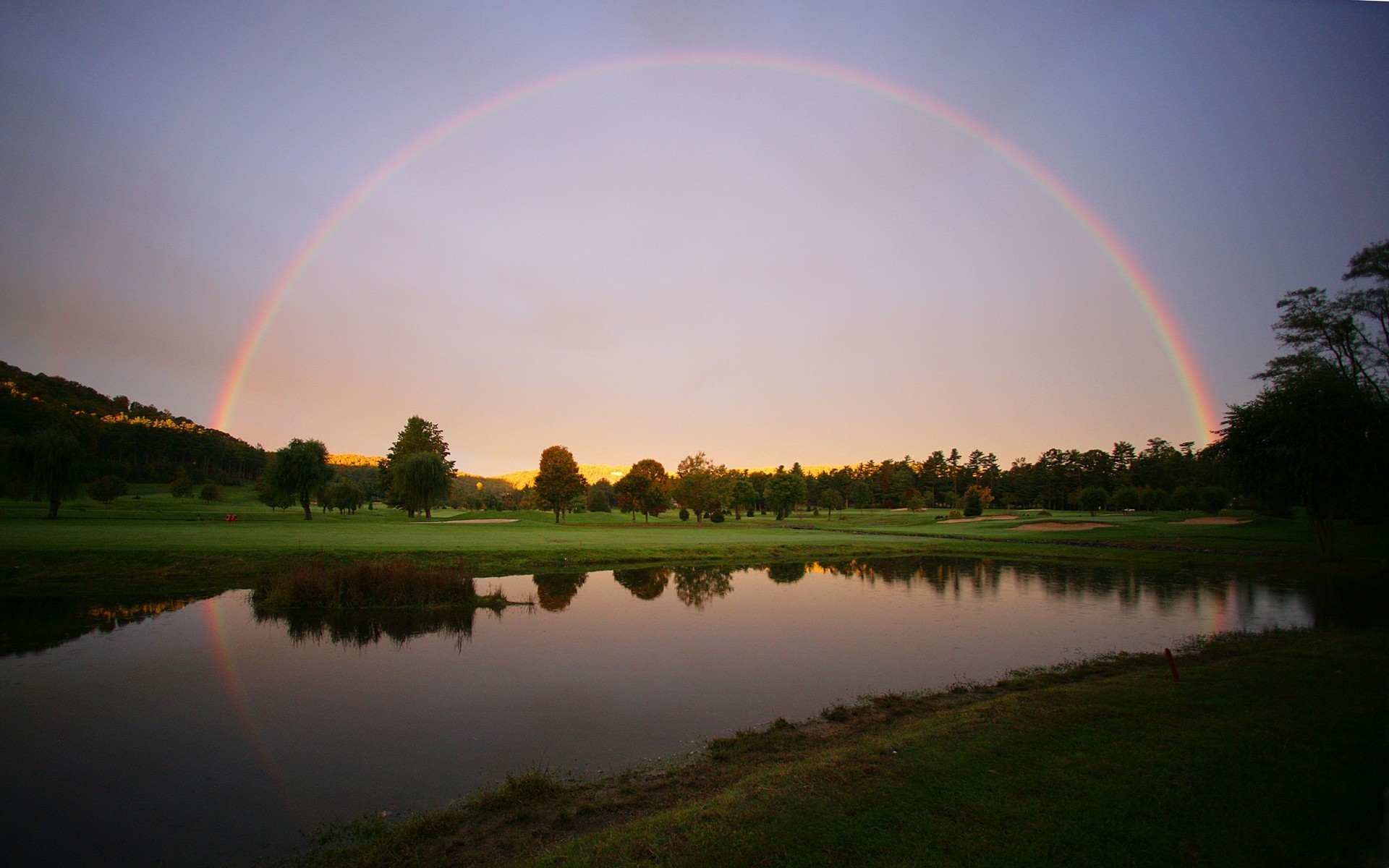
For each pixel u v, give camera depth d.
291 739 11.52
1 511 62.12
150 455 157.38
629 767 10.04
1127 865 5.68
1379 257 45.75
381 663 17.00
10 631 20.52
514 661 17.08
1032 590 30.17
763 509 171.12
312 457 75.19
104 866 7.48
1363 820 6.29
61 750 11.08
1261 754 8.06
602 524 94.94
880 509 173.12
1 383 128.12
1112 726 9.49
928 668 15.98
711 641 19.41
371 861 7.14
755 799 7.56
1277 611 22.84
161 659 17.30
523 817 8.12
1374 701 10.23
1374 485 33.41
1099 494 101.19
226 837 8.12
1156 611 23.86
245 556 32.66
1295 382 37.22
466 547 41.00
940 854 5.98
